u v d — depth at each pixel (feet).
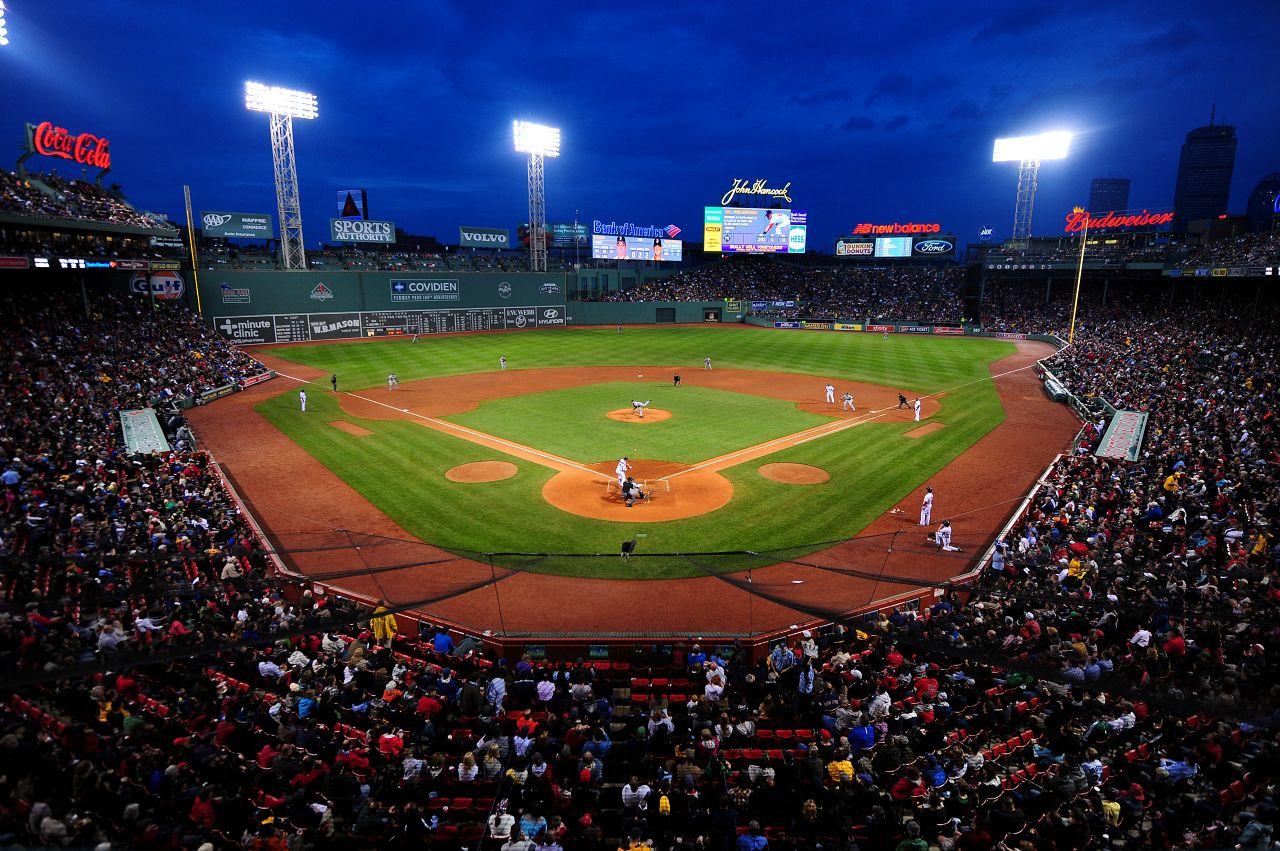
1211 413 114.83
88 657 39.91
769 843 33.65
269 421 131.64
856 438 120.57
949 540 75.05
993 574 65.67
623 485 87.35
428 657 55.62
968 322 303.48
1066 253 302.86
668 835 35.17
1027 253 308.60
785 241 364.99
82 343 154.51
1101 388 149.38
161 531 67.62
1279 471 81.46
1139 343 203.62
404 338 266.16
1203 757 39.17
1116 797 36.65
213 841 32.37
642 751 41.60
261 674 49.75
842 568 69.87
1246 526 67.51
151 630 50.67
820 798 36.45
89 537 65.51
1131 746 42.52
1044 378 179.42
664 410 141.90
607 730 44.57
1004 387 171.83
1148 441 108.17
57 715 41.75
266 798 36.70
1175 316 250.78
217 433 122.52
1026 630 52.60
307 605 58.54
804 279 378.94
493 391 162.30
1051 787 37.11
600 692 49.96
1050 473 99.25
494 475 99.14
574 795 37.50
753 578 67.92
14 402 111.14
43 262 151.64
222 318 230.48
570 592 65.41
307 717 44.73
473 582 66.95
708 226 355.97
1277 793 35.29
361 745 42.55
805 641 55.21
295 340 247.50
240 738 41.83
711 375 187.32
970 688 48.62
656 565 70.74
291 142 239.30
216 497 81.92
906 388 169.68
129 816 31.68
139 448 103.24
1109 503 79.20
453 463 104.99
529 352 230.48
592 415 137.18
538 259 315.99
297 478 97.86
